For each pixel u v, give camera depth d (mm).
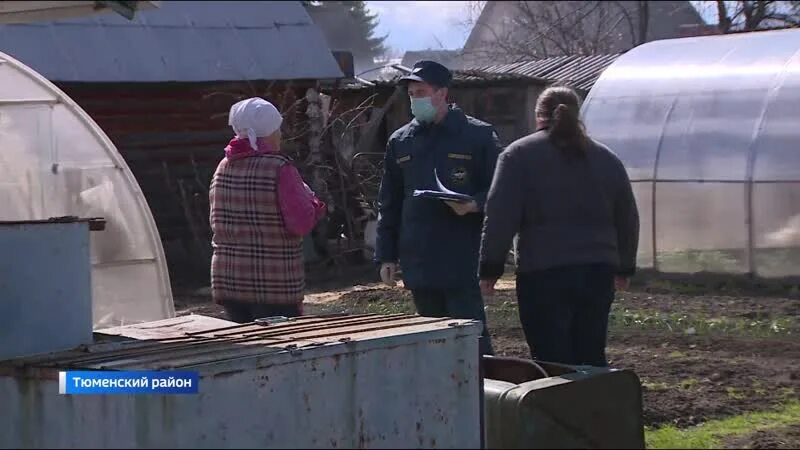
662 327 9453
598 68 21312
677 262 12969
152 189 16078
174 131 16297
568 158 5691
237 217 5957
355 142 16719
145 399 4273
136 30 16328
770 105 12578
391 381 4816
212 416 4285
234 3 17453
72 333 5332
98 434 4387
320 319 5598
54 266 5297
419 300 6566
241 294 5980
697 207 12781
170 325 5773
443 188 6188
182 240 16219
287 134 15594
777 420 6250
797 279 12039
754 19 25688
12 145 8188
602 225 5742
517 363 5387
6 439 4734
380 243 6656
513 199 5656
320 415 4590
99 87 15656
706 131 12906
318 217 6039
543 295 5715
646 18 33031
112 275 8531
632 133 13547
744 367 7738
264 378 4434
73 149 8477
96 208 8531
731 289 12180
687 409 6547
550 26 31828
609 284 5773
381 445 4777
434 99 6371
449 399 5043
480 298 6469
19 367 4652
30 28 15648
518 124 18391
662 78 13812
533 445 4754
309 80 16641
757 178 12305
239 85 16469
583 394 4875
